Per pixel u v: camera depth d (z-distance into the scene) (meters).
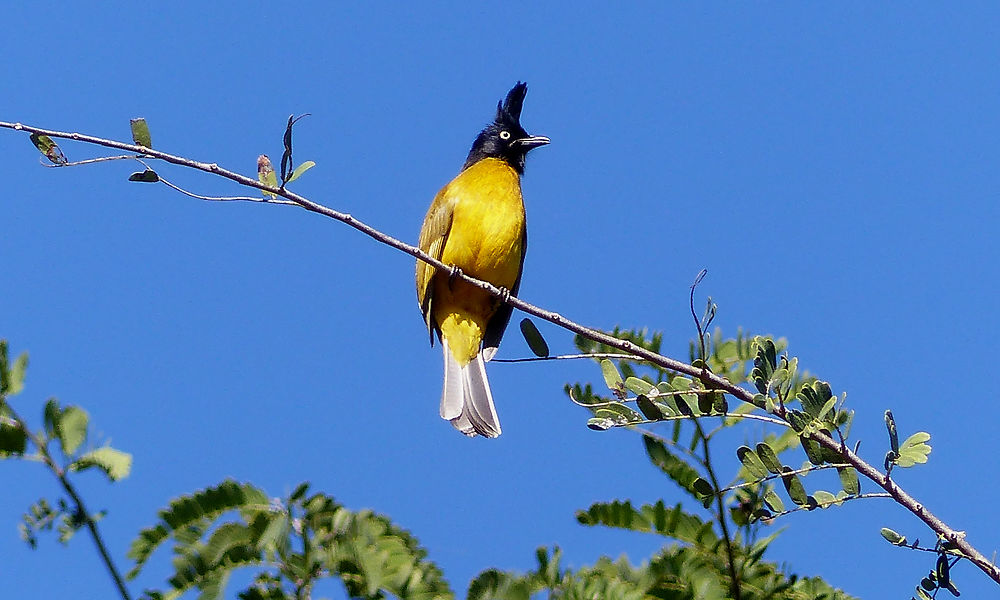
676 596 10.01
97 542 8.26
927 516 9.53
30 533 8.20
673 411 10.38
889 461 9.71
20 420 8.48
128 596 8.26
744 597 10.05
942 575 9.58
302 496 9.57
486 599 9.59
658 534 10.37
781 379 10.21
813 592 10.07
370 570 9.27
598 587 9.70
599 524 10.32
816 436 9.86
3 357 8.63
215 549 9.14
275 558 9.29
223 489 9.38
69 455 8.47
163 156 11.37
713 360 11.64
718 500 10.18
